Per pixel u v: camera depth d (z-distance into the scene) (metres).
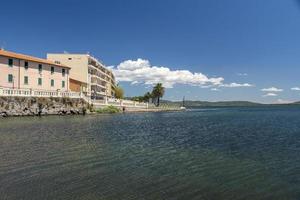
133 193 12.52
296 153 21.59
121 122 49.81
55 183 13.73
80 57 100.88
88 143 24.94
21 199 11.72
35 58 72.62
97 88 114.06
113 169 16.39
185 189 13.10
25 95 56.53
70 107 65.62
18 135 28.86
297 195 12.43
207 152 21.91
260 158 19.67
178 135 33.06
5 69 62.69
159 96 150.00
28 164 17.09
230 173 15.77
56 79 74.75
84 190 12.84
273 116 86.44
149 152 21.62
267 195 12.45
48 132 31.75
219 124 51.47
